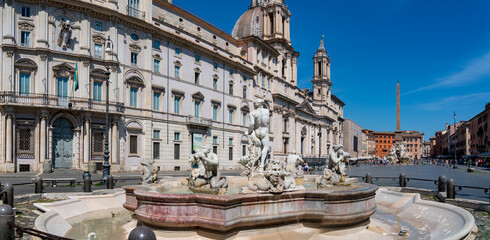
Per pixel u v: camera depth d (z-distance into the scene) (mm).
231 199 8453
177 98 47312
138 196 9359
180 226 8805
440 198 17453
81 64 36500
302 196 9984
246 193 9180
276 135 72000
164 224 8836
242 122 60875
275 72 73562
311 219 9969
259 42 65938
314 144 100750
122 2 40000
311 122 97562
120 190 18484
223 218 8398
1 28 33469
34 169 33531
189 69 49312
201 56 51625
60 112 34906
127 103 40125
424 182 29266
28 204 14477
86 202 13602
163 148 44312
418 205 13648
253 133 12805
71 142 36188
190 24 54000
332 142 115875
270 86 71250
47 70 34750
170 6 49750
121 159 38906
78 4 36062
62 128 35719
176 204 8828
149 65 42531
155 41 44312
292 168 15586
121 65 39531
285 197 9609
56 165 35094
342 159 13008
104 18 38406
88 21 37062
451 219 11008
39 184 16594
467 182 30562
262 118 12547
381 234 10250
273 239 8984
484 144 96438
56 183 20688
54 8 35375
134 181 25609
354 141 149500
